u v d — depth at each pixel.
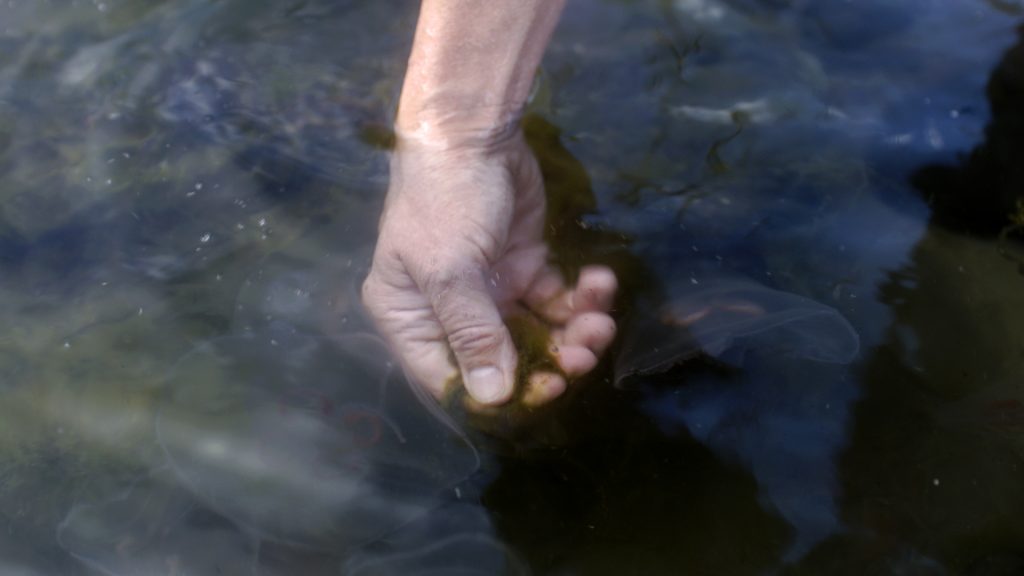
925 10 0.90
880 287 0.76
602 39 0.89
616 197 0.81
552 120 0.84
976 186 0.81
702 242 0.79
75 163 0.83
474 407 0.72
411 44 0.89
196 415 0.73
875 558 0.69
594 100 0.86
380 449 0.72
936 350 0.74
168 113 0.86
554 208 0.80
